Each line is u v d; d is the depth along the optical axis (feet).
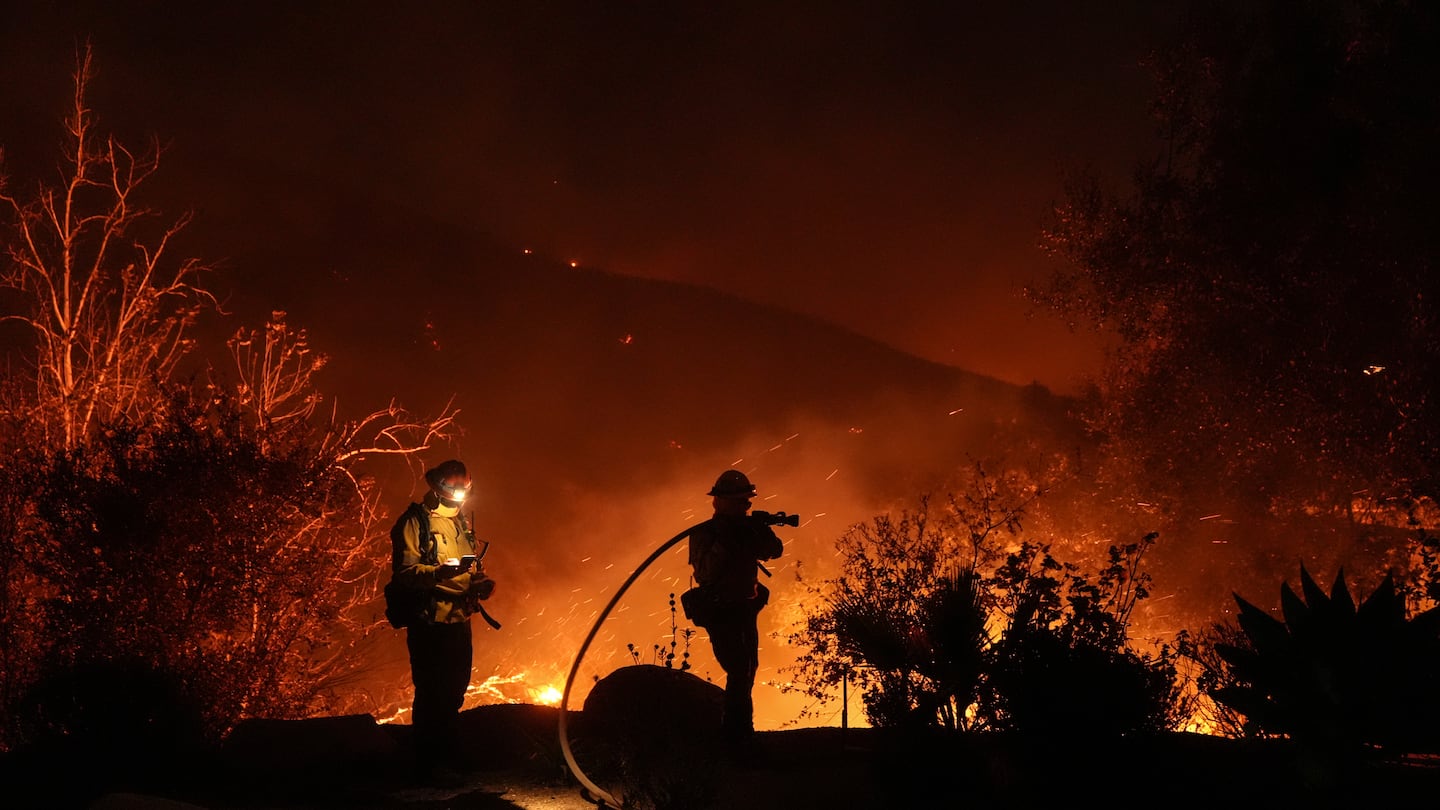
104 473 27.84
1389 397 45.09
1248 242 47.50
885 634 17.87
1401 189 41.73
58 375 36.42
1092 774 16.30
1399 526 48.75
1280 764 17.49
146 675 23.04
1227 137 47.67
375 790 18.44
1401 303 45.01
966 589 17.80
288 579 29.55
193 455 28.07
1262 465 51.83
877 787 17.29
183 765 20.66
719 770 18.80
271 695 29.81
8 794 18.40
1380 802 15.47
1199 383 52.19
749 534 20.48
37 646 26.58
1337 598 15.94
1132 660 17.37
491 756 21.01
